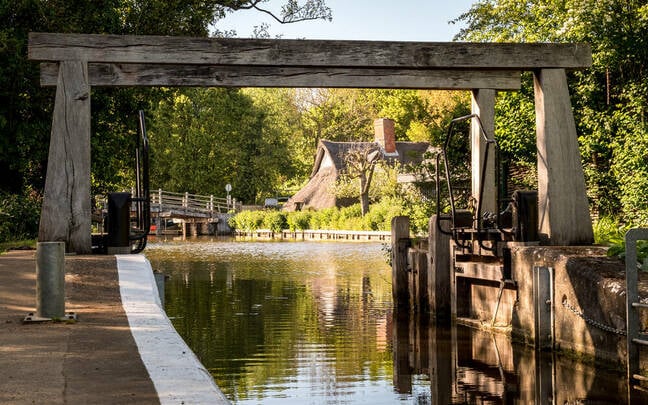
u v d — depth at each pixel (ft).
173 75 42.55
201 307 55.16
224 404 14.89
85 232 39.78
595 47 74.02
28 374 17.38
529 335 39.19
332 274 82.53
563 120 42.22
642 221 70.03
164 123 236.43
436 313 48.34
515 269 40.73
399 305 54.03
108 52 40.19
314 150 306.14
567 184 41.81
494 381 32.48
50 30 72.54
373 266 94.07
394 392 30.42
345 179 200.85
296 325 47.14
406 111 258.98
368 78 44.78
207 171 243.40
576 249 38.58
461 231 45.34
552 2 80.59
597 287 33.17
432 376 33.30
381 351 39.04
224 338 42.22
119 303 27.12
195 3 85.92
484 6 95.86
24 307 26.91
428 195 77.82
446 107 204.33
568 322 35.81
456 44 42.34
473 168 48.03
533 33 85.66
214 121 242.78
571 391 30.37
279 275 81.35
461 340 42.09
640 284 31.50
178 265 96.12
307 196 230.07
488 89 46.65
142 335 21.81
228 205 230.07
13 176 80.89
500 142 82.58
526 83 80.53
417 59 42.11
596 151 78.02
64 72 39.93
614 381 31.73
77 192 39.81
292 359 36.63
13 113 73.20
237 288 68.08
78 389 16.06
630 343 29.94
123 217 41.01
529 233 41.37
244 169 255.91
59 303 24.45
